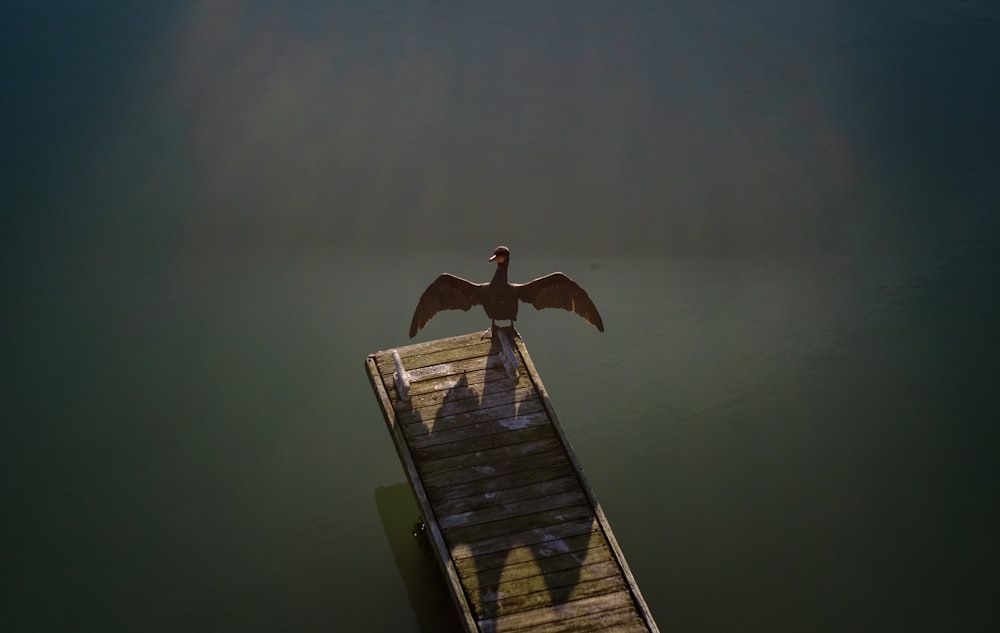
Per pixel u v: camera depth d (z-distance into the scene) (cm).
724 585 1650
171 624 1602
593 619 1243
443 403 1512
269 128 2609
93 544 1716
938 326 2098
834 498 1784
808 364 2028
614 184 2448
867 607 1608
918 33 2969
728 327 2112
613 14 3061
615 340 2095
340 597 1644
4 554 1692
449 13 3052
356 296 2184
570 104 2697
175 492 1808
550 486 1402
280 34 2939
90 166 2491
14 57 2806
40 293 2188
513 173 2480
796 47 2919
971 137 2597
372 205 2394
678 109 2688
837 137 2597
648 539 1722
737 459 1856
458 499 1379
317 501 1797
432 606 1630
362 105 2686
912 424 1906
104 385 1997
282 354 2061
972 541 1698
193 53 2850
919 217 2372
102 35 2905
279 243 2306
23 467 1842
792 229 2345
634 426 1920
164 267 2253
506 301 1481
